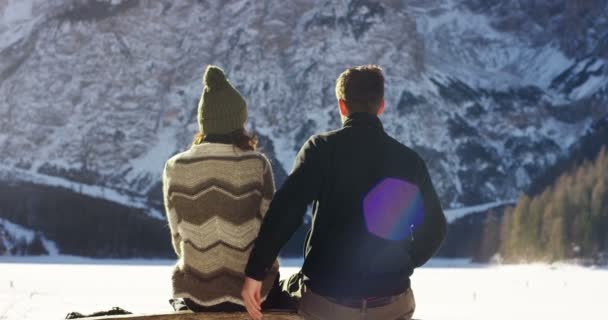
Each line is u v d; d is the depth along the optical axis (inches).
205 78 220.7
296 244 4896.7
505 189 6530.5
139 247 5767.7
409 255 209.6
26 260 5452.8
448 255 5708.7
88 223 5836.6
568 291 2795.3
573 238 4810.5
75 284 2751.0
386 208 197.3
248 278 191.5
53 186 6013.8
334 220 198.1
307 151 199.9
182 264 215.6
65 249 5762.8
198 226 211.6
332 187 198.7
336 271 195.5
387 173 199.9
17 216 5925.2
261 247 189.9
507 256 5064.0
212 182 212.5
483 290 2807.6
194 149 218.1
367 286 194.4
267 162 222.1
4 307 1515.7
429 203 207.3
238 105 221.0
